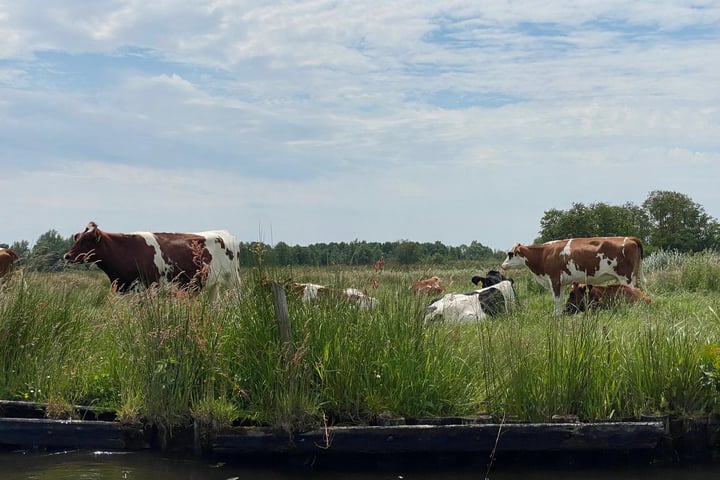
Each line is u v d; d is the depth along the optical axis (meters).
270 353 7.76
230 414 7.59
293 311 8.09
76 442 7.75
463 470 7.36
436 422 7.55
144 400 7.79
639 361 8.03
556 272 17.16
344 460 7.45
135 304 8.95
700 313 11.54
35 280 9.54
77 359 8.72
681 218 56.59
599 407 7.75
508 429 7.33
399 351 7.93
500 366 8.03
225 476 7.08
